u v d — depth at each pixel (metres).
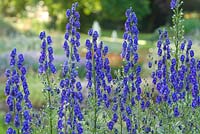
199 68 6.64
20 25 39.09
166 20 45.94
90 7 40.72
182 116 6.54
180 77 6.40
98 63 6.19
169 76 6.46
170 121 6.45
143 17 46.50
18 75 5.43
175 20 6.84
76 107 5.86
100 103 6.31
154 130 6.74
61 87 5.99
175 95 6.23
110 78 6.35
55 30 40.72
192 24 32.34
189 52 6.76
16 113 5.38
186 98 6.55
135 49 6.32
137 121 6.66
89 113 6.63
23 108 5.80
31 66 18.75
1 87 13.64
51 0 40.75
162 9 46.47
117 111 6.67
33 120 6.81
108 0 41.16
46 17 41.94
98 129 6.62
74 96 5.92
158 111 6.71
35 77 16.02
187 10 46.84
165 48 6.65
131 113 6.30
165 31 6.64
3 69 19.89
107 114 6.59
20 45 27.59
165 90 6.30
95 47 6.18
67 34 6.11
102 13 42.00
